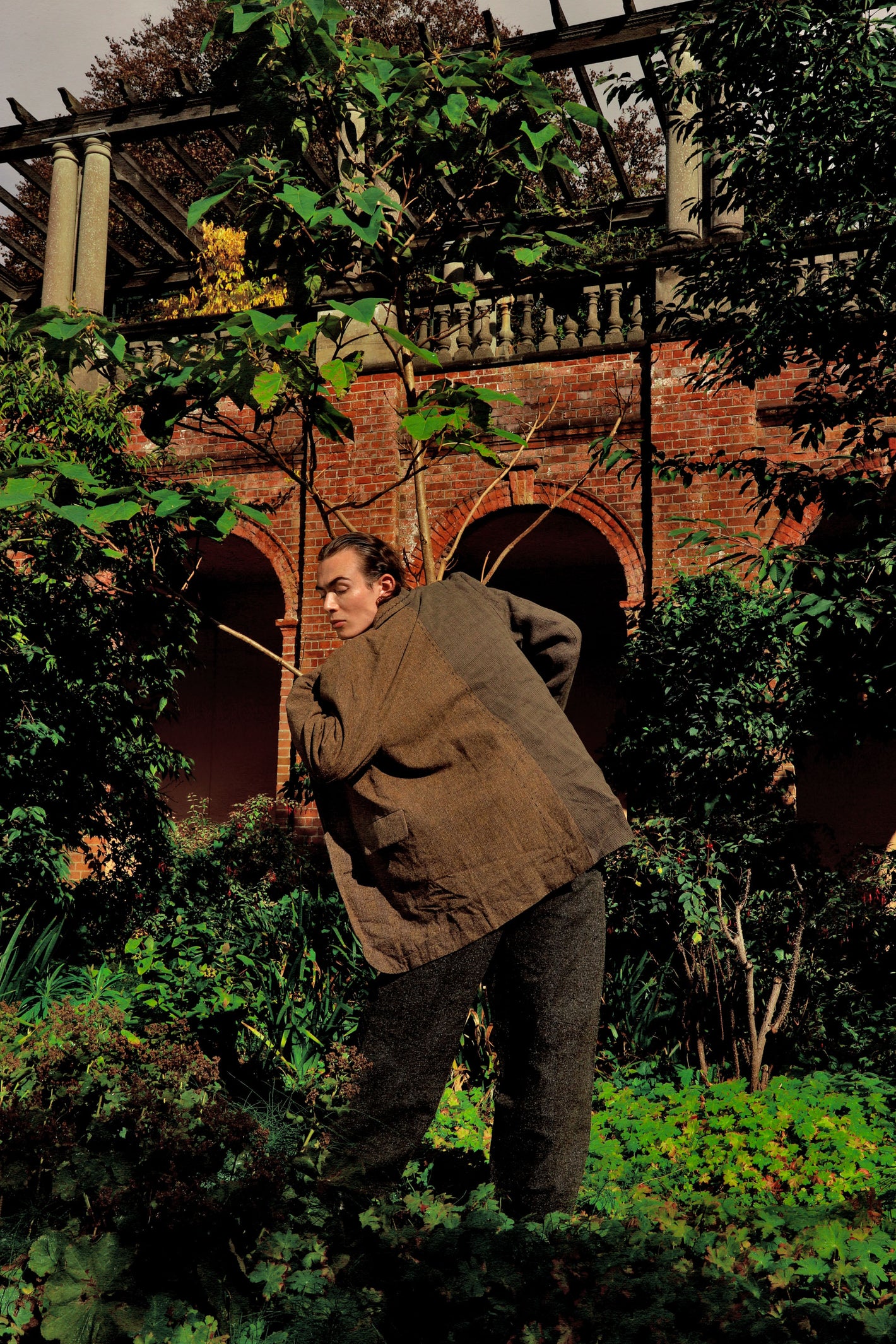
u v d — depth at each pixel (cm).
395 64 401
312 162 811
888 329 484
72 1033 295
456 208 464
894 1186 355
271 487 1038
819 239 533
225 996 416
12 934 639
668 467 526
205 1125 232
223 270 1376
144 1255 196
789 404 875
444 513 978
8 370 633
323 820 262
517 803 247
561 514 967
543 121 429
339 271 452
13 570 672
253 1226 205
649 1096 491
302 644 1006
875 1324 203
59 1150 220
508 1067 258
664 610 673
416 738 247
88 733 724
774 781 633
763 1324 189
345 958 516
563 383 958
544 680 278
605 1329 184
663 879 548
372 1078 245
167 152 1839
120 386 446
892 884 573
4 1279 203
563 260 453
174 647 756
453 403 369
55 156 1235
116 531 545
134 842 775
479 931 244
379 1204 222
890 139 456
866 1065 549
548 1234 218
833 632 449
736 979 553
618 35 998
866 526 454
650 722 648
